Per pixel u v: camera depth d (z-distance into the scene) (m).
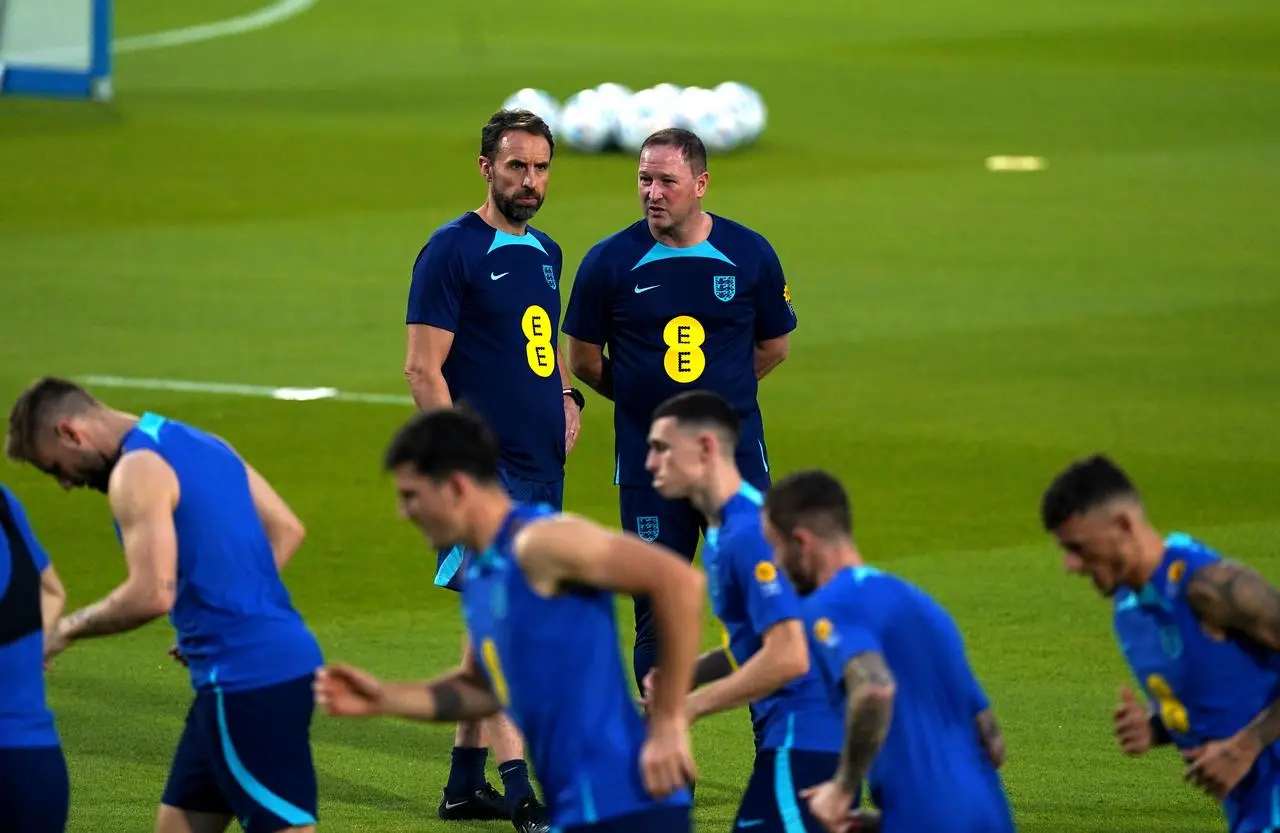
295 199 84.00
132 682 31.50
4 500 18.78
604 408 51.41
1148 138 101.56
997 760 18.42
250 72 126.06
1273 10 155.12
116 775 26.84
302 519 41.06
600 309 28.03
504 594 16.36
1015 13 157.62
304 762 19.84
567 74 124.56
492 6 161.88
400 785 26.97
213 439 20.22
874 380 53.50
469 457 16.39
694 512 27.69
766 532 18.77
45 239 74.94
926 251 73.38
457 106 111.69
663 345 27.62
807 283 67.69
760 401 51.22
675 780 16.39
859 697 16.97
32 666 18.70
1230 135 102.12
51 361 55.72
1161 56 132.38
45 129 100.44
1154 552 17.64
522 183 26.92
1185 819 25.14
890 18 156.12
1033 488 42.88
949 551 38.28
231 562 19.62
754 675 18.52
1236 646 17.56
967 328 60.28
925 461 45.25
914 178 90.25
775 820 19.70
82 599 35.75
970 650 32.28
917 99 115.56
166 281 67.56
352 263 71.12
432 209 82.06
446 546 16.89
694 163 27.23
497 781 27.20
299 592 36.22
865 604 17.69
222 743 19.59
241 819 19.97
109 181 87.38
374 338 59.22
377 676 31.12
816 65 129.38
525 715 16.62
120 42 140.25
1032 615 34.19
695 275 27.55
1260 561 37.03
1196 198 84.38
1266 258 71.38
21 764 18.47
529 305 27.33
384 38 143.00
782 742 19.81
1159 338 58.50
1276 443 46.38
